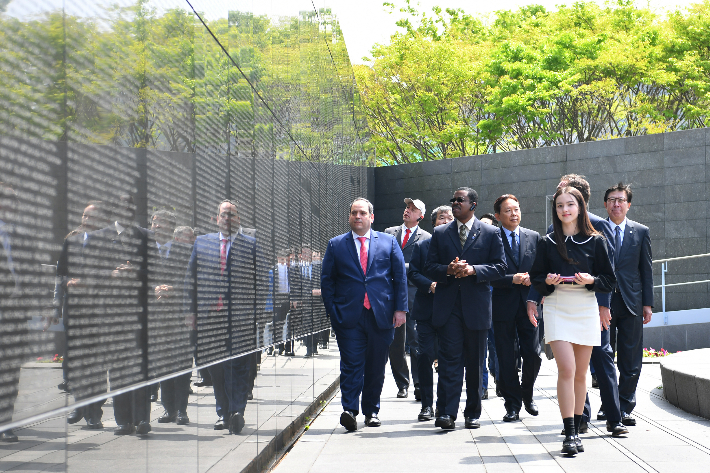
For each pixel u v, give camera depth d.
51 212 1.79
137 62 2.49
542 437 6.07
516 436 6.13
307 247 7.04
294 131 6.28
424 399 7.16
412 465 5.02
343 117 10.94
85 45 2.04
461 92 28.78
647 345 14.57
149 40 2.62
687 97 25.58
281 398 5.38
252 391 4.32
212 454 3.36
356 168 13.41
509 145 28.92
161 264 2.68
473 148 30.05
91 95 2.07
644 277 6.54
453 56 28.53
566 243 5.47
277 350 5.22
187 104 3.09
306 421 6.76
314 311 7.52
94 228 2.06
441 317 6.53
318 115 7.97
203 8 3.39
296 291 6.27
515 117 26.50
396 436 6.21
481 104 29.00
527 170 19.12
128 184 2.36
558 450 5.49
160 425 2.62
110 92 2.22
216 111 3.61
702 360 8.44
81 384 1.96
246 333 4.17
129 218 2.37
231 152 3.92
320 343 8.00
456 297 6.51
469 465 5.00
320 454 5.44
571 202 5.45
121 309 2.27
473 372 6.54
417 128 29.62
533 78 26.00
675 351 14.29
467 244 6.54
